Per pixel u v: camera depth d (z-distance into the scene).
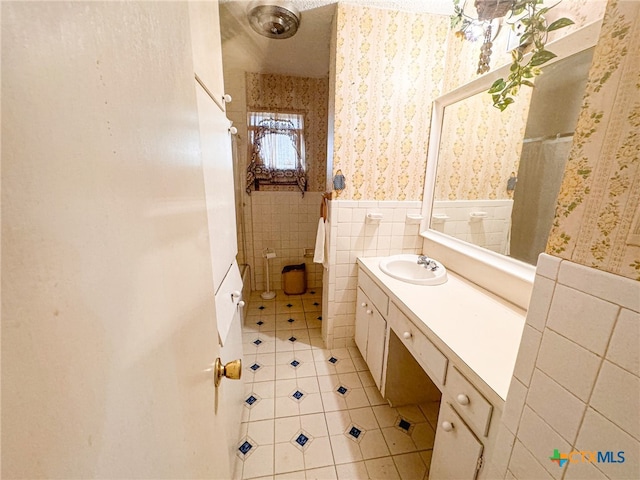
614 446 0.47
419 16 1.64
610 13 0.45
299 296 3.08
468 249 1.54
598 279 0.48
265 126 2.76
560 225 0.55
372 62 1.66
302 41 2.04
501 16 1.23
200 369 0.55
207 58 0.96
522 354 0.64
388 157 1.82
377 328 1.61
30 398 0.19
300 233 3.11
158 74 0.39
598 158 0.48
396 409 1.59
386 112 1.74
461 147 1.60
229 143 1.31
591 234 0.49
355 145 1.76
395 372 1.53
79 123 0.23
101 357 0.26
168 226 0.41
